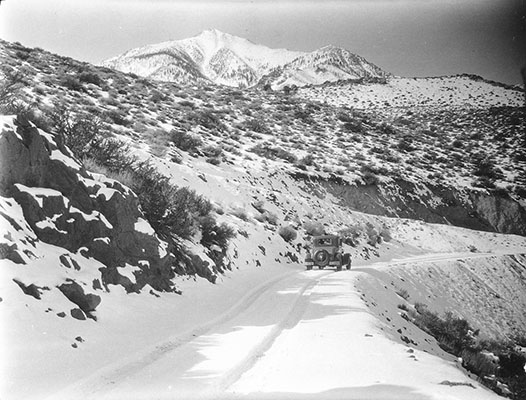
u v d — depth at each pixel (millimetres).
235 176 48281
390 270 37875
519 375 26781
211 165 47562
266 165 56656
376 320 17547
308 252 34781
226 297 20062
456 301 40281
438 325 27109
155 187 20922
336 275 28844
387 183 66250
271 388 9727
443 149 91875
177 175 36594
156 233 19344
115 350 11656
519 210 71062
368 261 45781
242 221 35719
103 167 19266
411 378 10625
